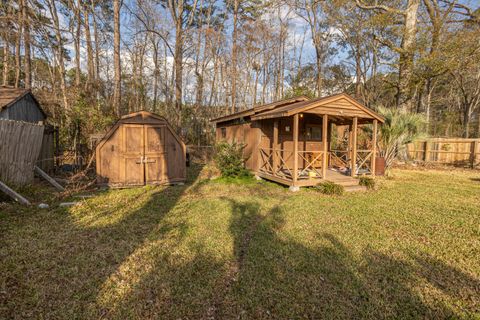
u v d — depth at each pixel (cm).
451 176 1030
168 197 643
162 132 776
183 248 354
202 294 255
